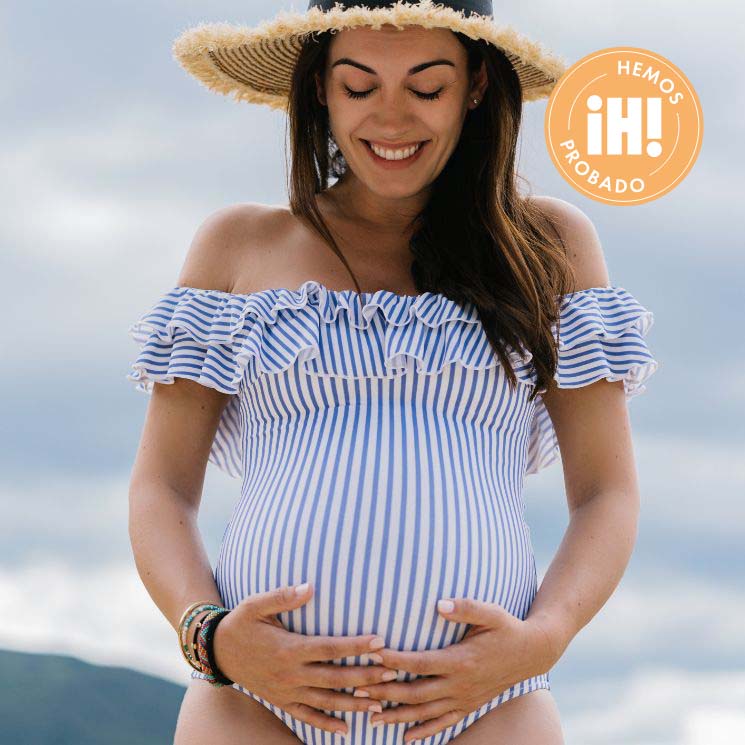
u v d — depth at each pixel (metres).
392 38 2.86
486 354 2.84
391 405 2.78
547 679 2.82
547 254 3.03
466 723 2.66
